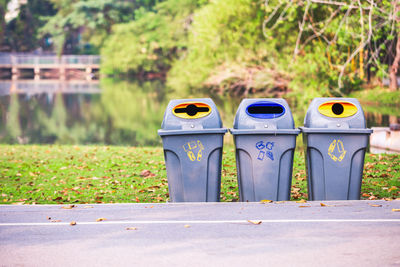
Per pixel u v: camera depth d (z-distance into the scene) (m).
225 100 33.41
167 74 51.06
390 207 7.00
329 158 7.36
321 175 7.39
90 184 9.73
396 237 5.74
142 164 11.85
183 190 7.29
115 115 35.03
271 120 7.29
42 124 30.77
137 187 9.47
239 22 32.38
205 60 35.28
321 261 5.05
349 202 7.22
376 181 9.65
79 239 5.79
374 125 22.38
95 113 36.19
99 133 26.81
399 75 35.38
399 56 26.25
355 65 27.31
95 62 70.50
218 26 32.97
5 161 12.78
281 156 7.32
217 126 7.25
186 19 48.97
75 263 5.07
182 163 7.23
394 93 28.81
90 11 65.00
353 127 7.32
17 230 6.15
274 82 32.56
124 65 56.88
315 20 26.33
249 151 7.30
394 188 8.96
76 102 42.78
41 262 5.11
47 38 80.25
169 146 7.21
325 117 7.33
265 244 5.55
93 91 50.88
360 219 6.43
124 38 57.69
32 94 49.06
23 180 10.29
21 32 78.25
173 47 53.62
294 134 7.27
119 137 25.05
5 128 28.67
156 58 55.28
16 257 5.25
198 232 5.98
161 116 34.09
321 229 6.04
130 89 50.59
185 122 7.19
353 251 5.32
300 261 5.06
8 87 55.97
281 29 28.38
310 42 27.91
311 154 7.39
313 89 26.12
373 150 14.02
